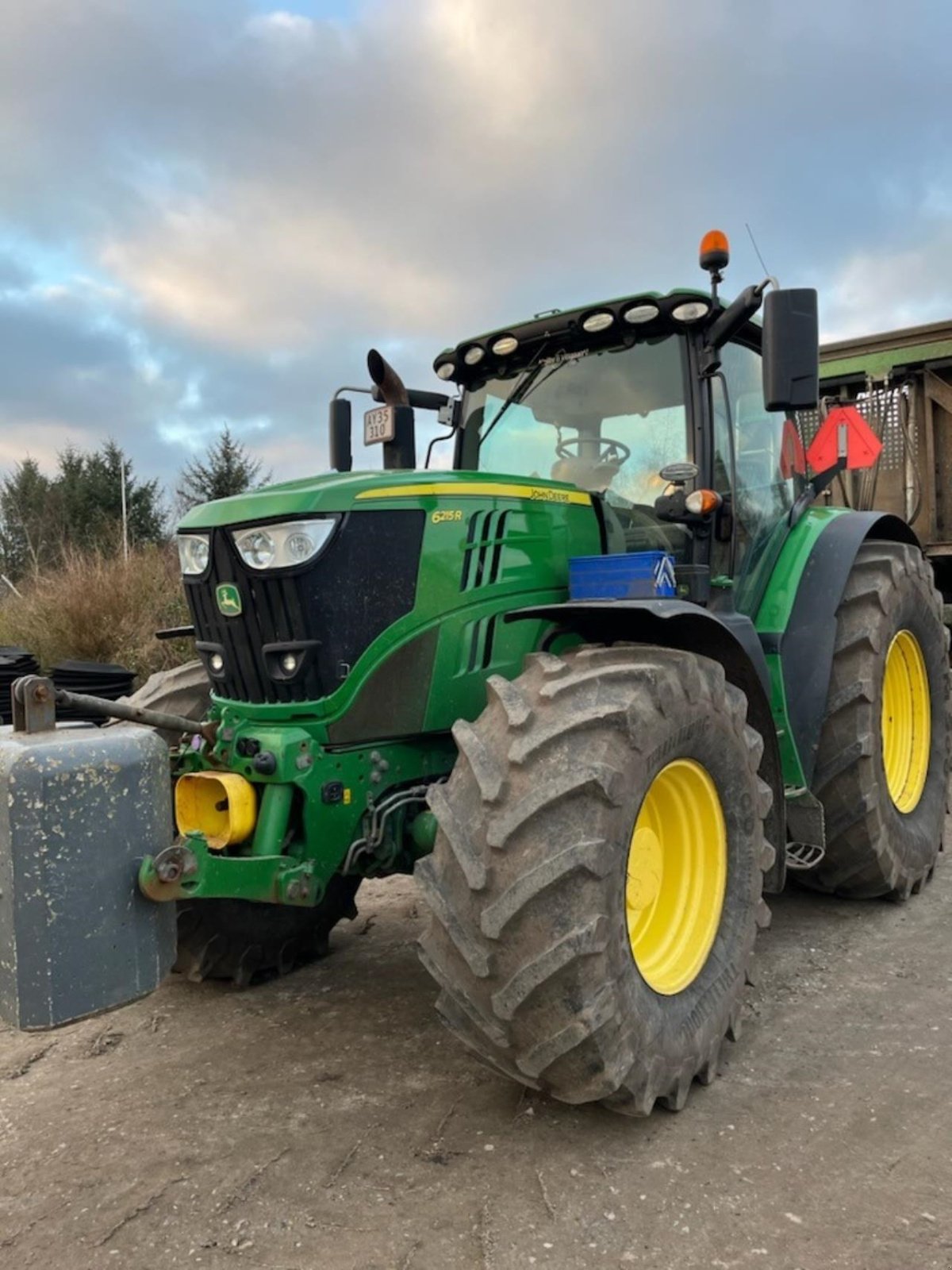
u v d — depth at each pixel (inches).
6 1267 78.9
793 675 144.6
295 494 106.5
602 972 87.6
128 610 348.5
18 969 77.9
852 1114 96.7
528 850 87.0
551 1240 79.5
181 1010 129.5
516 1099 102.7
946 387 270.1
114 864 82.2
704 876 110.3
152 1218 84.4
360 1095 104.9
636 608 101.0
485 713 98.5
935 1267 74.7
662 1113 98.8
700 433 131.9
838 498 283.0
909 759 171.3
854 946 141.8
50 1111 104.0
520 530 121.3
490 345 146.6
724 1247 77.9
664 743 97.1
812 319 117.3
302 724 107.5
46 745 80.1
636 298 130.0
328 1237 81.0
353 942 153.7
